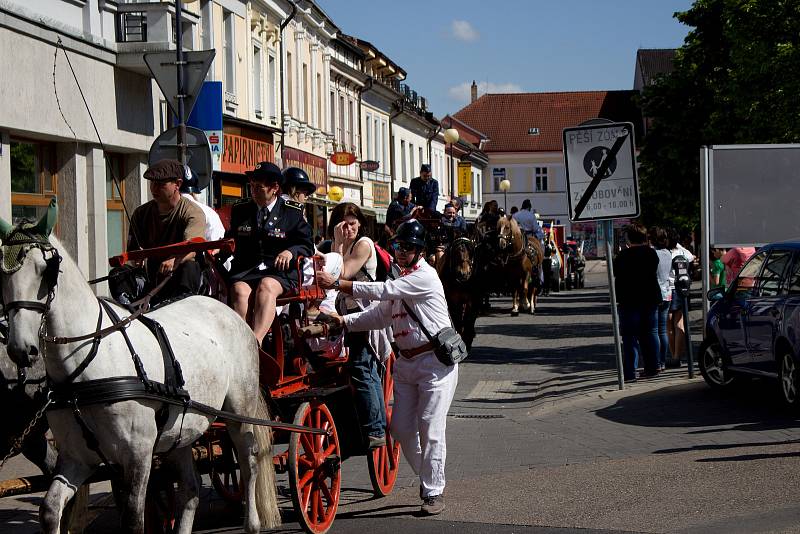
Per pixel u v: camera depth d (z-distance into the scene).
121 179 22.28
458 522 8.42
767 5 31.78
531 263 32.22
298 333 8.70
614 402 14.45
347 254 10.23
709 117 44.41
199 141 14.26
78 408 6.35
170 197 8.59
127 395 6.44
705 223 17.70
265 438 7.96
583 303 38.47
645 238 16.48
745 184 17.72
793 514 8.04
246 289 8.72
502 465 10.73
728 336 14.35
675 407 13.74
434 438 8.82
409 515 8.77
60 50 18.59
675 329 18.16
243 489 8.01
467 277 20.69
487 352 21.78
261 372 8.37
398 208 21.34
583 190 15.41
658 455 10.76
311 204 39.75
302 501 8.12
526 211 33.59
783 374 12.97
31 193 18.39
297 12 37.75
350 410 9.19
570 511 8.53
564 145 15.46
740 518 8.01
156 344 6.85
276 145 34.22
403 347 8.98
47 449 8.08
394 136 59.38
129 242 8.75
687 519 8.07
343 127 47.62
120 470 6.73
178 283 8.49
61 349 6.31
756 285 14.02
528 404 15.02
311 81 41.09
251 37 32.28
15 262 5.98
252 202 9.02
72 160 19.44
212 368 7.29
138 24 21.81
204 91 16.55
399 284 8.88
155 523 7.92
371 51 52.19
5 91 16.69
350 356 9.34
